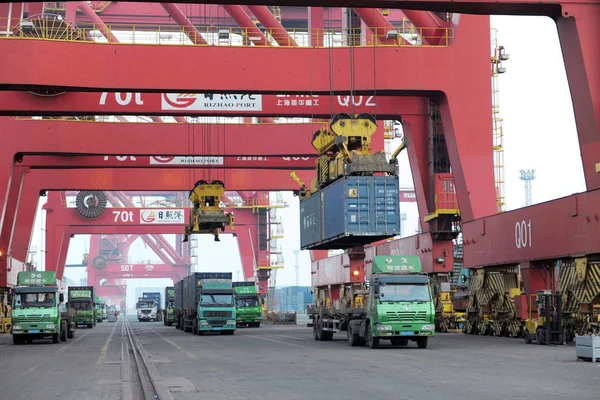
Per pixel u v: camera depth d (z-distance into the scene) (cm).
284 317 7919
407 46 3581
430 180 4100
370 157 3083
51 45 3362
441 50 3600
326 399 1370
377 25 3912
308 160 5581
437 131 4078
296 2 2889
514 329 3609
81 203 8094
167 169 6144
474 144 3584
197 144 4928
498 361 2198
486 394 1412
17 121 4694
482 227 3694
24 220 5978
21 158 4809
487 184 3575
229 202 8525
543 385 1559
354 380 1697
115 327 7200
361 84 3544
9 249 5153
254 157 5441
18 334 3688
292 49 3531
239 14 4078
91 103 3891
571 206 2975
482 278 3816
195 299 4803
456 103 3588
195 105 3944
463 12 2980
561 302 3134
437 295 4334
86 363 2389
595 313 2953
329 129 3434
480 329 4000
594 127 2867
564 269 3222
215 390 1535
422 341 2888
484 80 3603
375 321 2842
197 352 2834
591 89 2877
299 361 2289
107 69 3412
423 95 3678
